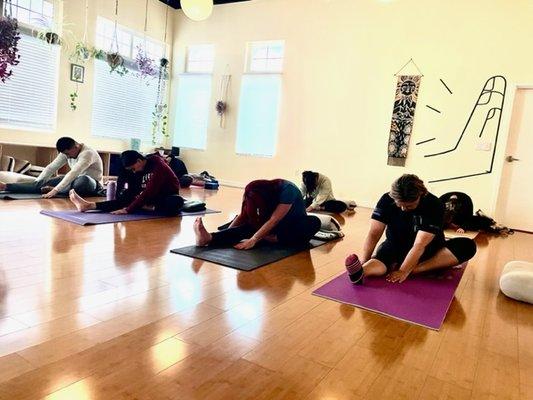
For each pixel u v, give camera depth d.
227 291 1.93
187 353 1.32
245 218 2.85
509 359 1.47
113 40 6.74
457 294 2.20
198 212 4.14
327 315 1.74
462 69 5.57
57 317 1.49
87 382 1.11
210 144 7.58
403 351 1.46
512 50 5.30
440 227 2.19
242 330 1.52
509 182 5.39
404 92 5.91
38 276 1.90
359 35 6.23
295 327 1.59
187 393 1.10
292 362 1.32
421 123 5.84
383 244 2.43
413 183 2.09
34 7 5.63
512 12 5.28
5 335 1.33
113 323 1.49
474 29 5.48
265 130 7.04
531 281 2.10
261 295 1.92
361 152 6.29
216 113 7.48
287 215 2.83
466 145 5.59
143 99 7.44
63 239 2.59
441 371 1.34
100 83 6.62
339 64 6.39
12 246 2.35
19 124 5.61
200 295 1.85
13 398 1.01
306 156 6.72
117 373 1.17
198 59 7.75
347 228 4.08
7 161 4.91
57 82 5.97
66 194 4.26
